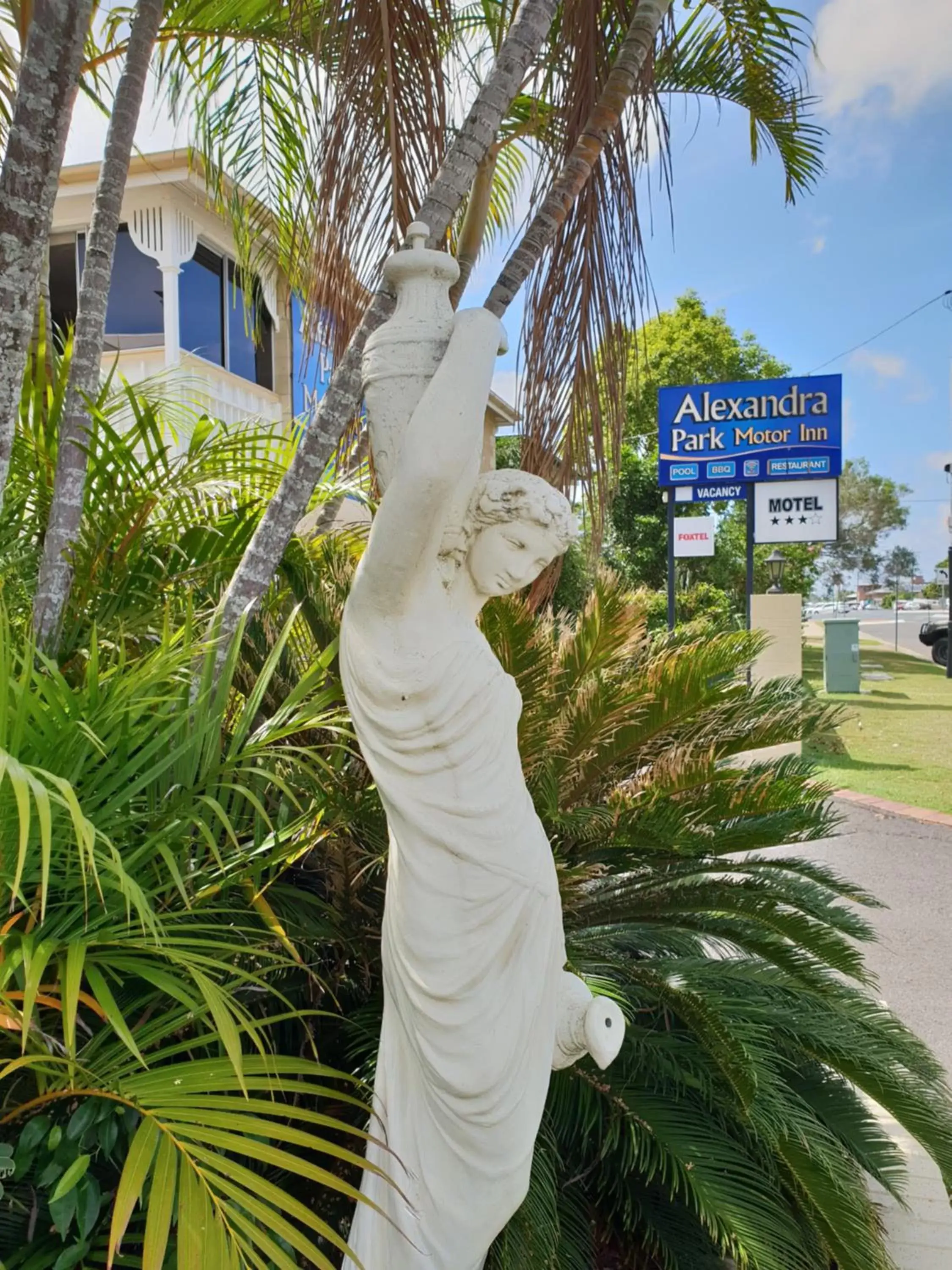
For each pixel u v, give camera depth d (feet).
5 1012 5.76
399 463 4.86
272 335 36.78
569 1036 5.92
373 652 5.33
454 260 5.48
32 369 11.00
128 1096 5.41
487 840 5.24
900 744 42.06
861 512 193.47
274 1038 8.82
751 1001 9.45
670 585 40.52
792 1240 7.84
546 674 9.55
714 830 10.12
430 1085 5.35
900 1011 15.74
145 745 7.16
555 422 10.96
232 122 15.28
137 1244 6.39
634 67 10.23
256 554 8.84
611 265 11.03
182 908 7.28
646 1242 9.02
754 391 39.78
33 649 5.85
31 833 5.57
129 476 10.18
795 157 15.90
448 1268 5.39
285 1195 5.05
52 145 8.17
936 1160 8.84
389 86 10.25
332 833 8.46
